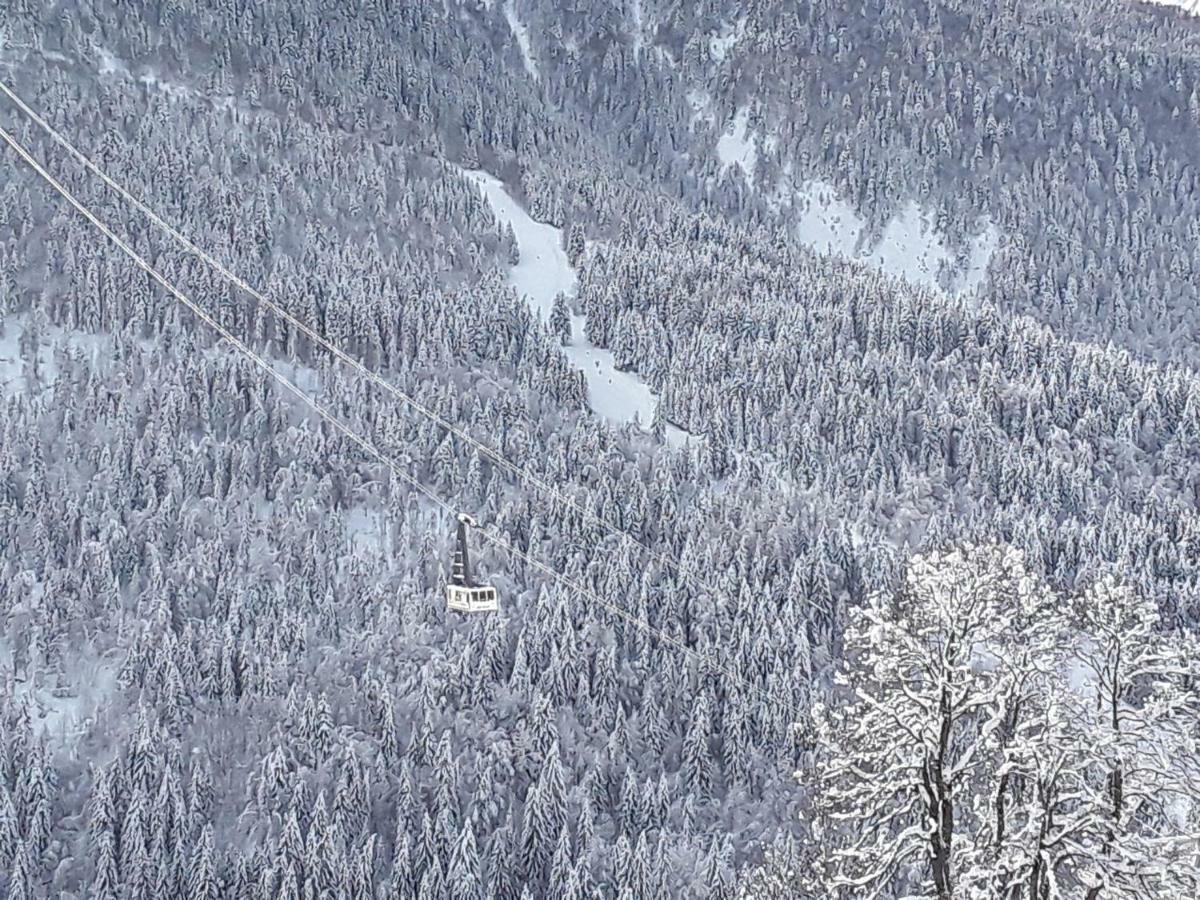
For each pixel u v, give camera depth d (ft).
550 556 482.28
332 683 428.97
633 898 341.41
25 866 363.76
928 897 81.56
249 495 533.96
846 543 465.06
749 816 371.15
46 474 527.81
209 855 361.51
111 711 415.03
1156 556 453.58
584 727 414.00
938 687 82.84
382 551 494.18
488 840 369.09
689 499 527.81
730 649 424.05
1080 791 80.69
